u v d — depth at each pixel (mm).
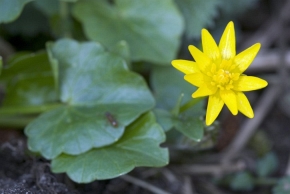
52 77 344
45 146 317
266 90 395
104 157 310
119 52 339
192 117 321
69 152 313
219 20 395
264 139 380
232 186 358
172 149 343
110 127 316
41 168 319
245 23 417
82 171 307
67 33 368
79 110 327
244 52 303
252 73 399
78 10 359
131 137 318
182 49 386
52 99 347
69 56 336
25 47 394
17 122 348
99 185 336
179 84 359
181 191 351
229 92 299
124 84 328
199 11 381
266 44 403
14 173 326
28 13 384
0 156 331
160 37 362
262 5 419
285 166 373
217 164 366
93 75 333
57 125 323
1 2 333
